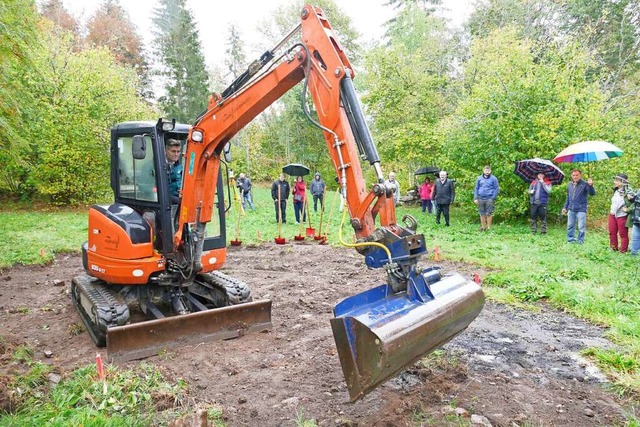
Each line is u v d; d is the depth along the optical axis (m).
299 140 38.09
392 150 22.31
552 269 8.68
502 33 22.34
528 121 14.34
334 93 4.02
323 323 6.10
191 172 5.25
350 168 3.97
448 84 27.14
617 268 8.68
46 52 18.33
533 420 3.72
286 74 4.39
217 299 6.39
